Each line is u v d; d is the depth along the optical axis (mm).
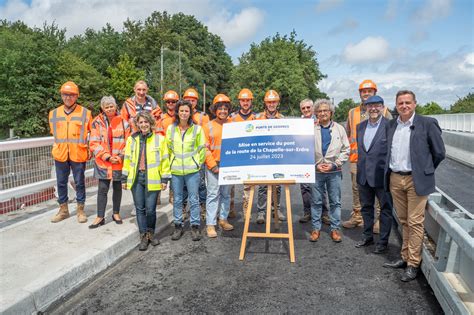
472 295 3232
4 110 47031
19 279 3895
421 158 4164
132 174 5293
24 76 47531
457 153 13328
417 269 4340
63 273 4020
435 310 3598
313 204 5559
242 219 6812
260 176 5188
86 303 3830
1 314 3275
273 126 5418
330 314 3523
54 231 5508
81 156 5926
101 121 5734
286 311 3582
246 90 6523
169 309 3668
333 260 4844
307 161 5172
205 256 5047
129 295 3982
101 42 66938
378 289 4031
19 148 6598
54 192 7891
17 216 6703
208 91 65938
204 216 6910
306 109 7082
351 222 6207
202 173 6824
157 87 55219
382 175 4969
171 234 6043
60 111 5895
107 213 6566
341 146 5555
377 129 5109
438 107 60188
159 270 4617
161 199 7660
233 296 3900
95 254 4566
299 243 5516
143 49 64688
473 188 8633
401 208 4516
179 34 69625
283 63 48531
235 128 5543
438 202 4727
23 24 65000
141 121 5266
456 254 3627
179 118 5652
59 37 61750
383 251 5086
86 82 51469
